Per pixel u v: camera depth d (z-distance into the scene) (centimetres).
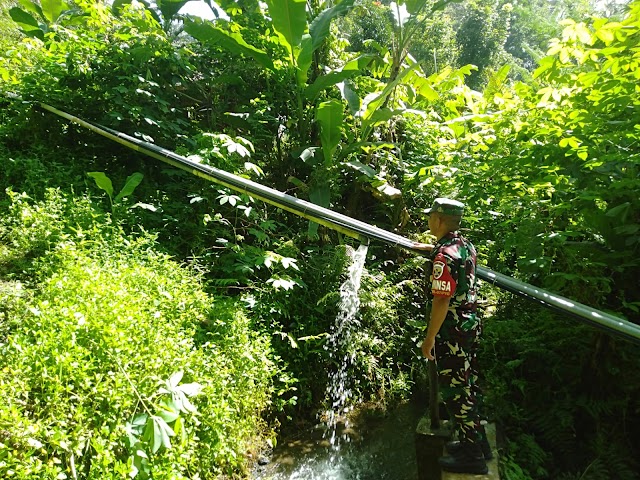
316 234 471
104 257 335
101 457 207
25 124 488
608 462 307
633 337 207
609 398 331
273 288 408
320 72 591
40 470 190
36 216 338
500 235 434
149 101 511
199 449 273
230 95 581
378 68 648
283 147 565
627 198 301
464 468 256
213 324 335
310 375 401
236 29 526
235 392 312
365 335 436
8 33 700
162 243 419
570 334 358
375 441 370
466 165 444
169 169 496
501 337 399
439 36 1098
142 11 574
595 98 310
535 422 344
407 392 440
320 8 625
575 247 323
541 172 343
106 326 248
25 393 208
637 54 269
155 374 253
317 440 365
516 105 383
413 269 519
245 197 436
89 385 224
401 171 587
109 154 514
